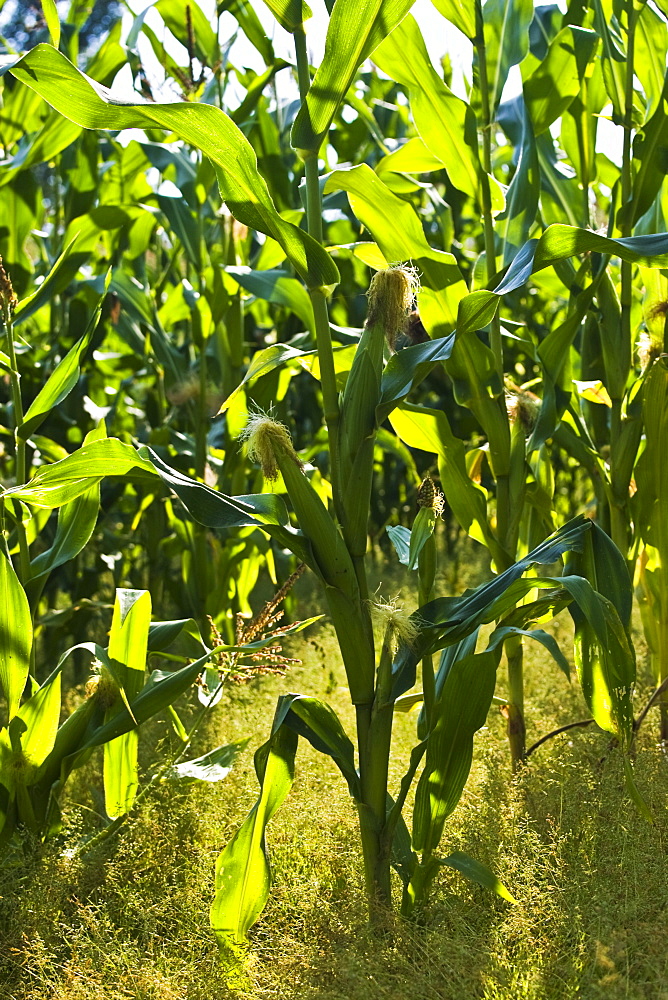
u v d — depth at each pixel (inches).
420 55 91.4
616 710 73.7
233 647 86.4
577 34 93.3
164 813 88.0
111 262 160.1
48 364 164.6
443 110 93.3
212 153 63.4
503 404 93.8
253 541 144.9
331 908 71.2
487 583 74.0
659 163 97.4
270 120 148.0
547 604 82.4
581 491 287.9
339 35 64.1
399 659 73.8
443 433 93.3
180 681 84.8
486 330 107.1
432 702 79.8
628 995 53.9
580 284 102.0
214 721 118.9
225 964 66.4
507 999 57.0
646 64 111.3
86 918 69.5
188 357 182.4
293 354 85.7
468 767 71.6
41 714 85.3
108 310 158.1
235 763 100.3
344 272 179.2
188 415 168.2
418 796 71.9
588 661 76.7
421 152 110.4
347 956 62.3
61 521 97.6
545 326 226.8
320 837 83.5
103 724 89.1
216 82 145.6
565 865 71.0
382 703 72.0
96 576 166.7
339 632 70.4
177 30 147.9
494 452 94.5
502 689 129.6
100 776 106.7
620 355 101.7
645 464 100.7
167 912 74.1
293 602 168.7
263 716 117.3
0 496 75.1
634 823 74.2
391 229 87.0
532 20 105.7
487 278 97.0
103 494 170.1
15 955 69.1
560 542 76.6
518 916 64.3
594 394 110.7
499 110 116.4
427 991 58.7
